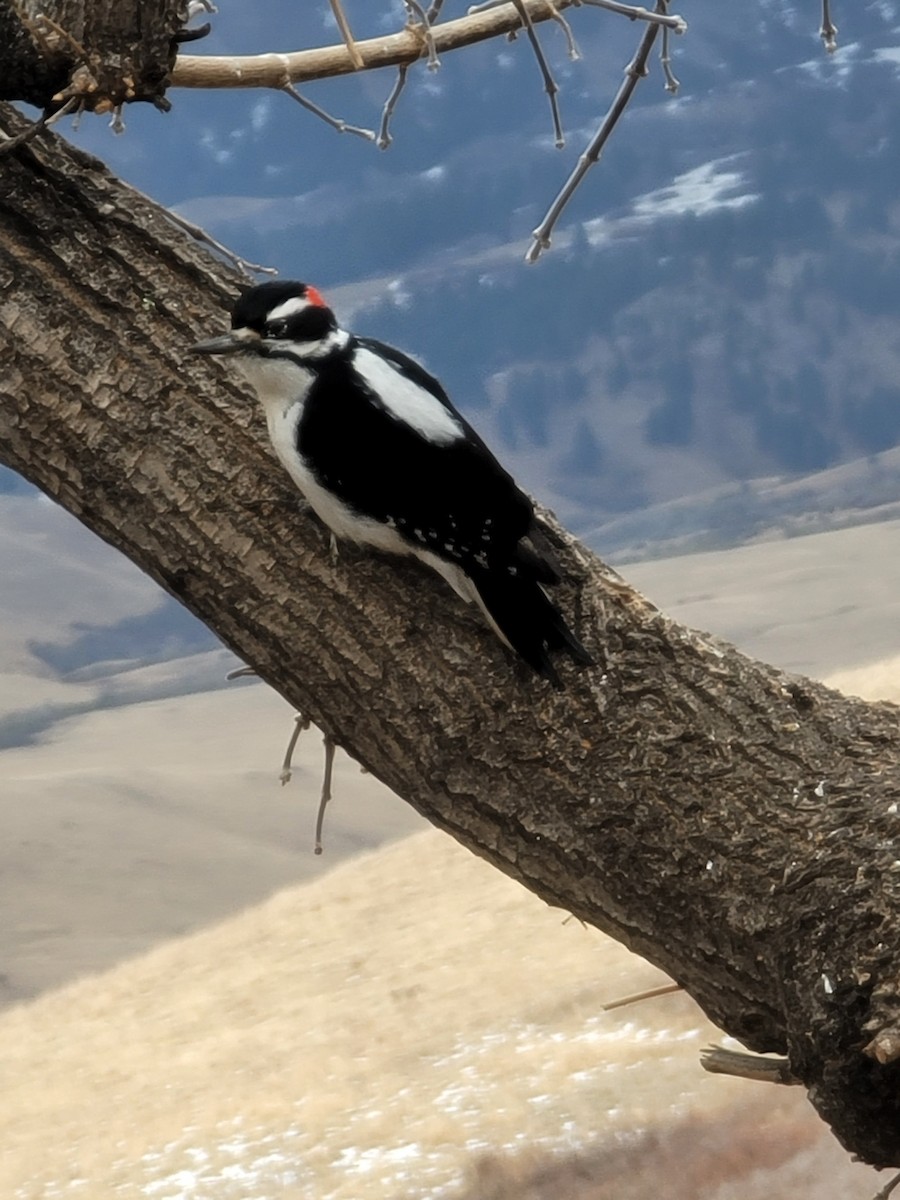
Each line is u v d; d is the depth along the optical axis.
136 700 193.62
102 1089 31.47
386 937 38.12
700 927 3.92
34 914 89.62
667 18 4.10
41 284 4.38
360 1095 26.64
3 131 4.47
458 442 4.14
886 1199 3.66
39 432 4.34
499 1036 28.00
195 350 4.25
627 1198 18.67
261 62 4.68
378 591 4.26
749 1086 21.25
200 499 4.29
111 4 4.02
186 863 97.75
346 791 116.69
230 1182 23.95
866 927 3.65
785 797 3.92
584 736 4.07
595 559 4.39
